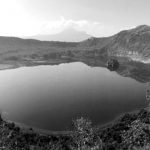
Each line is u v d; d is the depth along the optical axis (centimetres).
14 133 5594
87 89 13812
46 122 8194
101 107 10006
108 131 6188
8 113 9281
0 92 13025
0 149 2742
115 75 19188
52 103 10731
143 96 11906
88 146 2500
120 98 11562
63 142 5506
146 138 2175
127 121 6875
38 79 17362
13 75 19262
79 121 2659
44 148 5212
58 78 17838
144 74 18950
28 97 11894
